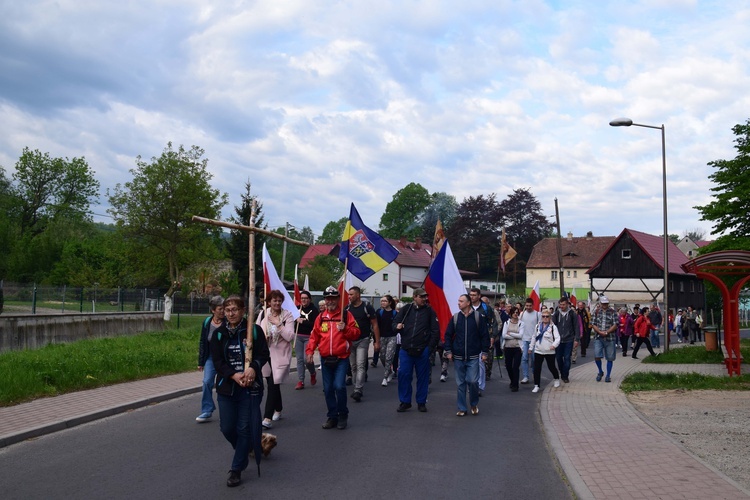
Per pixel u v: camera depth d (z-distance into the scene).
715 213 25.52
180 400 11.38
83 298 30.62
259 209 46.28
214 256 39.47
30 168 59.62
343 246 12.06
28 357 14.67
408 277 67.69
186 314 49.34
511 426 9.45
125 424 9.16
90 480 6.30
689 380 14.61
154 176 35.78
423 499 5.86
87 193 62.41
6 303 26.27
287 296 11.29
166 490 5.99
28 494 5.84
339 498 5.84
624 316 24.31
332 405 8.95
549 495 6.05
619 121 23.83
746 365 18.94
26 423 8.65
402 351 10.46
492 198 73.38
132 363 14.34
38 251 48.94
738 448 7.89
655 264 52.34
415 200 87.75
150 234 36.47
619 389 13.54
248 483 6.27
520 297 63.47
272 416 9.03
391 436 8.53
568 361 14.76
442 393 12.90
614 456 7.39
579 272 70.50
